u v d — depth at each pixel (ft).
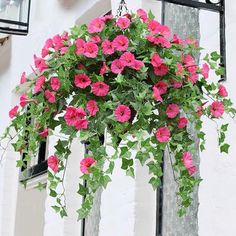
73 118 7.80
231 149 9.68
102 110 7.80
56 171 8.13
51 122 8.34
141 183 12.37
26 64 19.97
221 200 9.73
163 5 13.48
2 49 22.54
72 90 8.21
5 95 21.93
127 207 12.43
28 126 8.58
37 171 18.80
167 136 7.63
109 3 15.71
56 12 18.24
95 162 7.52
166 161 12.23
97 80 8.00
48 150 17.80
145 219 12.26
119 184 12.83
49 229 16.40
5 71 22.31
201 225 10.07
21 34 16.19
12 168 21.21
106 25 8.39
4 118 21.66
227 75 10.01
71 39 8.71
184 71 8.04
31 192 20.80
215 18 10.60
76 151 16.21
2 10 16.65
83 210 7.77
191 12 12.66
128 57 7.87
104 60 8.10
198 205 10.68
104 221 13.20
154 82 7.97
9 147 21.20
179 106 8.04
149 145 7.50
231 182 9.60
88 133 7.74
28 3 16.46
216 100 8.83
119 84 7.83
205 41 10.78
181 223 11.56
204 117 10.30
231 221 9.48
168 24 13.37
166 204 12.09
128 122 7.66
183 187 7.89
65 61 8.20
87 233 15.19
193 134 11.39
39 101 8.36
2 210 20.88
